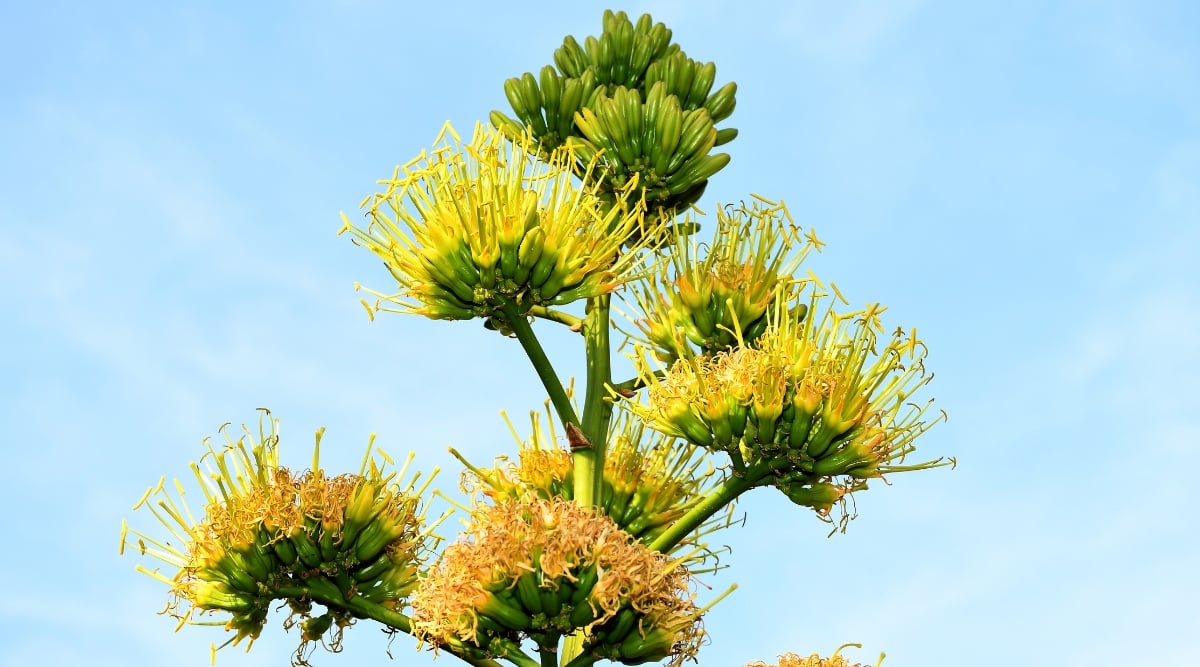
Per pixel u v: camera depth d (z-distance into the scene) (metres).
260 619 3.19
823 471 3.16
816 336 3.21
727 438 3.16
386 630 3.20
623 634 3.07
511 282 3.13
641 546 3.05
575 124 3.33
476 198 3.13
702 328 3.29
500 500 3.26
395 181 3.15
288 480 3.17
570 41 3.40
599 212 3.17
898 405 3.18
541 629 3.04
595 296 3.17
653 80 3.37
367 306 3.14
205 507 3.19
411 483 3.24
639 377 3.20
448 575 3.05
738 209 3.33
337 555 3.17
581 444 3.19
